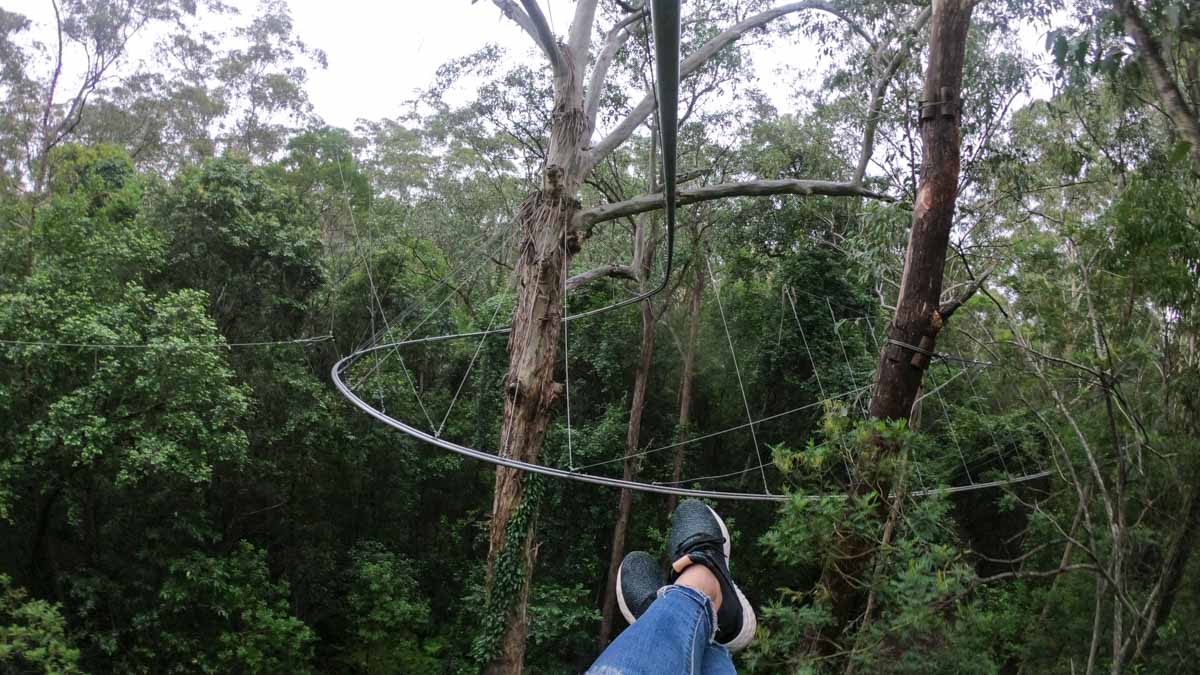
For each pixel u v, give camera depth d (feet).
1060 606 33.58
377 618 69.15
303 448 70.79
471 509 85.10
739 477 80.74
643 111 60.18
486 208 96.32
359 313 79.66
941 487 20.22
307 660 65.00
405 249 85.15
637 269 72.33
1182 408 30.53
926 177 29.60
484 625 56.03
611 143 58.34
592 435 77.15
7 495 52.26
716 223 75.36
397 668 69.67
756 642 20.15
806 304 76.02
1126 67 22.49
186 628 59.57
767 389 80.28
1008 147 52.65
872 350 77.30
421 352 83.76
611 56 60.34
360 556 74.69
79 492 56.65
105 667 57.06
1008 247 43.78
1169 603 30.71
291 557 72.90
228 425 62.34
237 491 68.54
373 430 75.92
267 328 70.44
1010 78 50.37
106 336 53.16
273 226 70.13
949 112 29.45
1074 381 34.45
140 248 61.98
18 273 61.26
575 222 57.11
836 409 21.79
